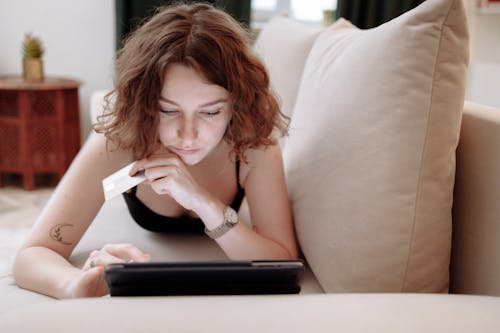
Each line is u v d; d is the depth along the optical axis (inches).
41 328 21.9
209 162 46.5
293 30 71.2
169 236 51.3
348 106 38.4
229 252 42.4
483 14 103.3
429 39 33.4
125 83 37.1
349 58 41.0
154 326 22.1
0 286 40.9
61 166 112.8
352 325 22.8
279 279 25.8
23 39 123.0
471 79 102.0
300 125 48.3
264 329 22.3
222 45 35.8
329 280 38.0
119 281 24.7
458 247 38.9
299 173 45.0
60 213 43.4
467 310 24.4
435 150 34.2
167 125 37.2
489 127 35.4
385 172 34.6
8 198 108.2
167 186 39.6
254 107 40.1
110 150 43.9
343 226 36.9
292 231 45.2
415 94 33.8
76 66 126.0
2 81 108.0
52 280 38.1
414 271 35.5
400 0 114.3
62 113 110.6
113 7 124.2
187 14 36.7
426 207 34.7
